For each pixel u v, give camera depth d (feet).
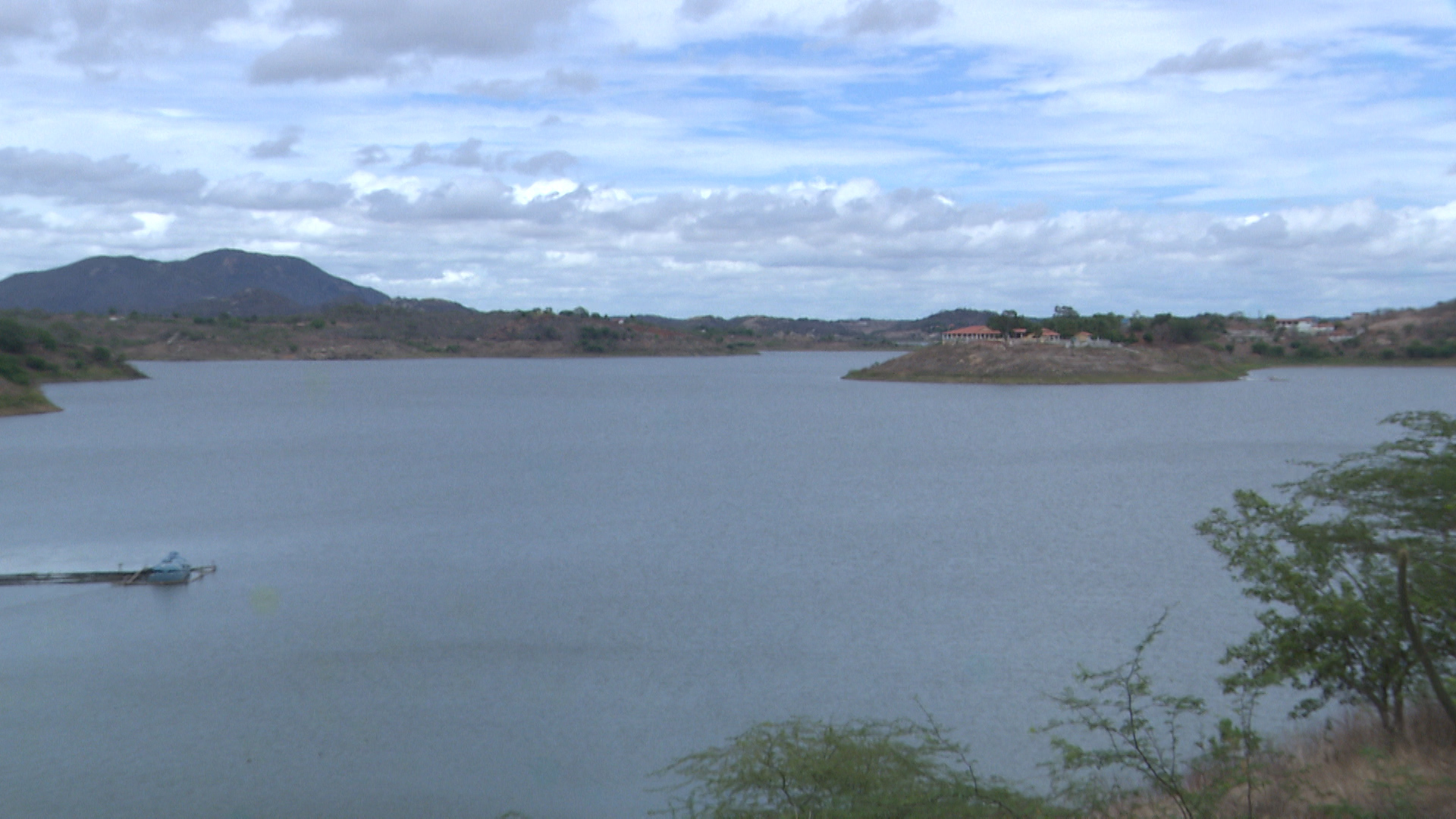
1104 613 102.68
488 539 147.54
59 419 391.24
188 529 160.15
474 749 72.95
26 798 66.69
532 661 91.30
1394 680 44.21
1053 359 600.80
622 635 97.86
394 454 271.69
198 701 83.05
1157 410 402.31
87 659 94.17
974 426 342.64
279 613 108.17
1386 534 46.57
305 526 161.07
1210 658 87.30
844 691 82.02
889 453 265.95
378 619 105.29
